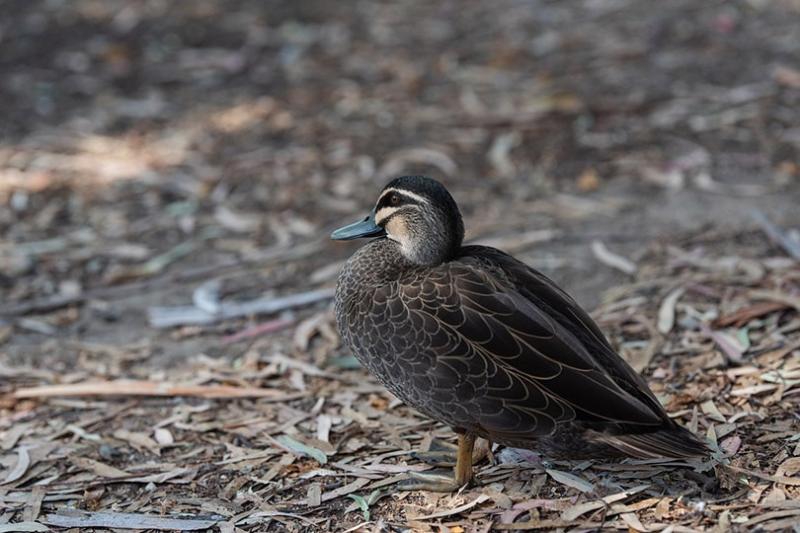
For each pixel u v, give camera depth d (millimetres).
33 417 9000
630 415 6656
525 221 12148
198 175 13977
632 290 10219
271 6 20016
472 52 17562
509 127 14727
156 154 14625
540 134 14430
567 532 6812
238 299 11047
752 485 7070
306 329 10250
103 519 7461
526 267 7539
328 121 15336
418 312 7066
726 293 9906
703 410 8070
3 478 8070
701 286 10102
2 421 8945
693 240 11234
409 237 7484
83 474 8094
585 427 6766
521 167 13578
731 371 8570
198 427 8688
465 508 7195
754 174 12844
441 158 13961
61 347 10234
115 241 12461
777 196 12188
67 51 18125
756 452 7453
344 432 8406
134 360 9938
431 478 7562
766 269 10328
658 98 15195
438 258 7453
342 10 19766
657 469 7355
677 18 18250
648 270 10664
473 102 15648
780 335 9023
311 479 7789
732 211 11891
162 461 8227
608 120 14656
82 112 15992
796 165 12930
